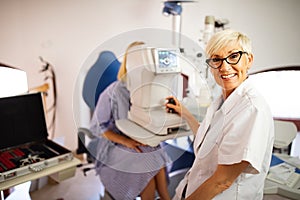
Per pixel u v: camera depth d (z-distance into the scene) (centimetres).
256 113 89
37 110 159
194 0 207
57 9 235
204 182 98
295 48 190
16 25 231
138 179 139
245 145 86
